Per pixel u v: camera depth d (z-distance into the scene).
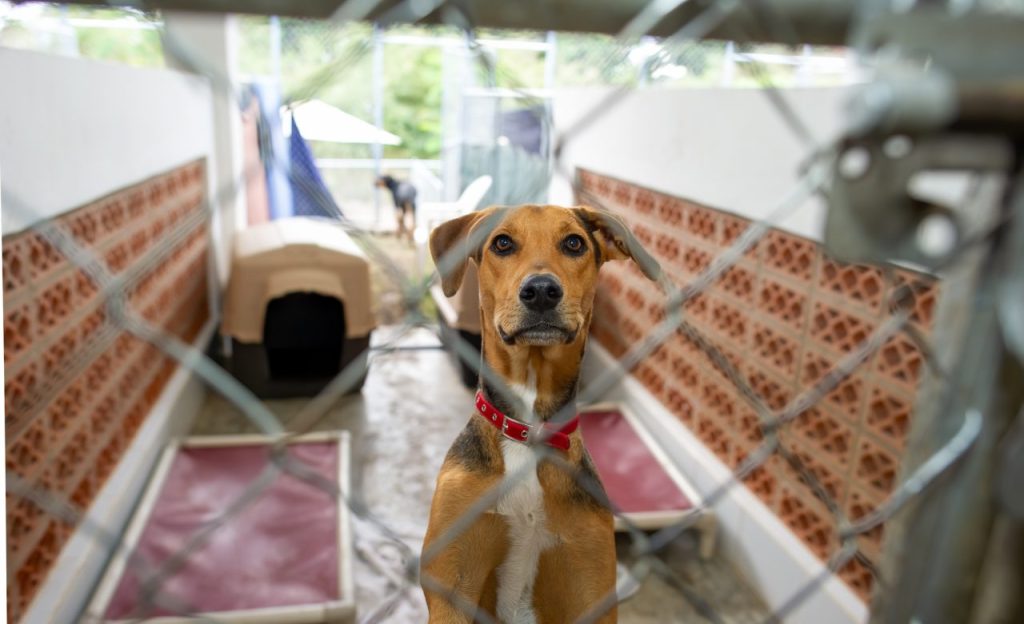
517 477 1.24
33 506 1.80
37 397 1.86
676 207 2.81
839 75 2.01
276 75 2.20
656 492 2.59
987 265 0.53
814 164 0.49
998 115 0.43
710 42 0.49
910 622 0.63
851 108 0.44
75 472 2.10
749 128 2.28
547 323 1.38
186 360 0.75
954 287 1.05
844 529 0.80
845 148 0.45
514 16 0.46
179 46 0.53
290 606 2.03
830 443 2.03
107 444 2.38
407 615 2.17
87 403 2.22
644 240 3.11
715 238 2.55
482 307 1.52
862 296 1.89
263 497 2.54
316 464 2.78
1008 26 0.43
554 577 1.56
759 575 2.29
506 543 1.51
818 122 1.89
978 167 0.47
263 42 3.16
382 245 3.63
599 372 3.65
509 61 2.04
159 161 3.01
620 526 2.39
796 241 2.13
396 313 4.32
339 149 3.33
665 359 2.99
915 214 0.47
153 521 2.37
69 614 1.91
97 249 2.33
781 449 0.88
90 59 2.25
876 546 1.83
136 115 2.72
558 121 3.95
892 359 1.79
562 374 1.49
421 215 3.49
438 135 3.12
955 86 0.42
